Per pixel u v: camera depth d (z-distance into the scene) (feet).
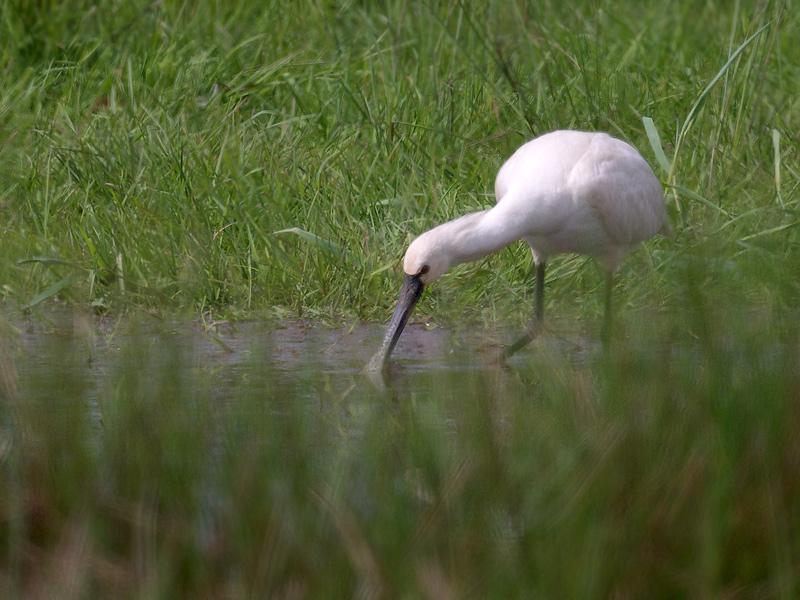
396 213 42.60
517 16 55.31
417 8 56.95
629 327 27.35
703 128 47.09
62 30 55.98
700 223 40.19
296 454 20.65
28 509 20.04
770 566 18.48
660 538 18.61
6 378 23.35
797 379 22.06
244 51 55.88
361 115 49.98
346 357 34.58
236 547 18.90
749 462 19.97
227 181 43.73
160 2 57.47
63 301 38.55
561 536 18.33
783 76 52.60
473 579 17.97
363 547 18.35
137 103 49.55
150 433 21.04
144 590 17.87
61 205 43.11
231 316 37.24
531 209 35.12
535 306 36.83
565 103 49.83
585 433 20.77
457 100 50.44
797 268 31.40
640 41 57.52
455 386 24.23
